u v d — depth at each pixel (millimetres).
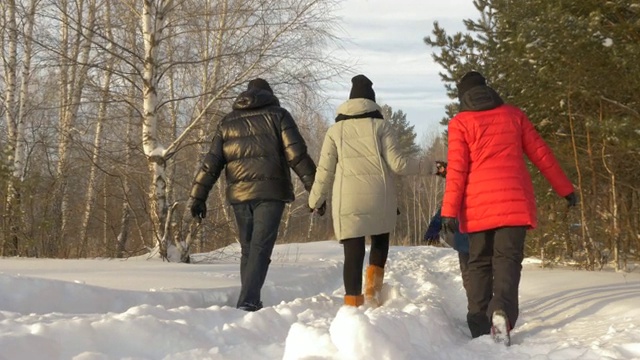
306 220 29297
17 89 16406
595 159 7652
